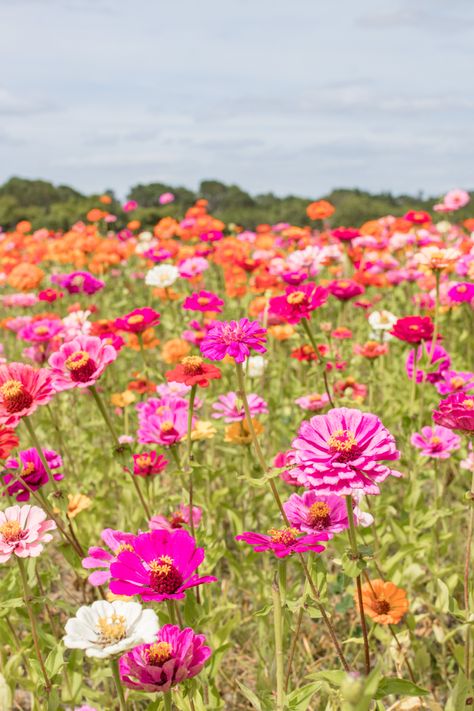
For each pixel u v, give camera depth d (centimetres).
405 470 387
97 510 376
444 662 300
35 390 233
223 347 210
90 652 148
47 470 246
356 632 321
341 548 296
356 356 500
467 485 422
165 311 667
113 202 1733
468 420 206
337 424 185
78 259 742
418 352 370
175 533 176
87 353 261
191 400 261
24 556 201
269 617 299
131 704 263
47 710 215
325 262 497
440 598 297
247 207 2448
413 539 327
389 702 277
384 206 2167
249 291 625
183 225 852
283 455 298
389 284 634
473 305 421
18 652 254
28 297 575
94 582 216
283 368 524
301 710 185
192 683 193
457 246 705
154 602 248
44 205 2933
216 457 477
